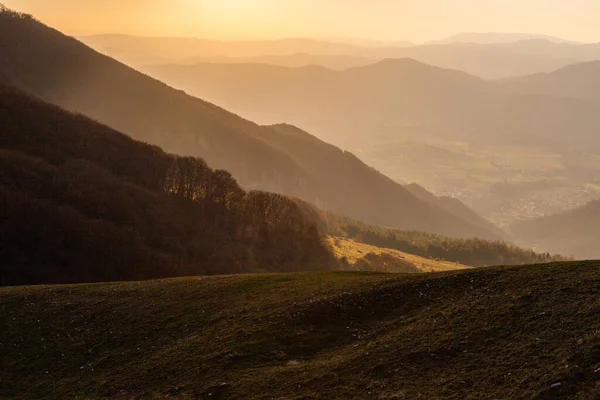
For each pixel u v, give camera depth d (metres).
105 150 117.44
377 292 35.28
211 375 27.69
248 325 33.16
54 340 36.00
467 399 20.44
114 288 45.44
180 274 76.88
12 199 77.44
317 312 33.62
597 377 19.17
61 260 70.25
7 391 30.38
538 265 34.00
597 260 32.66
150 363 30.69
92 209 85.75
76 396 28.42
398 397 21.94
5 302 42.94
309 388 24.48
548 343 22.81
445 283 34.38
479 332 25.83
